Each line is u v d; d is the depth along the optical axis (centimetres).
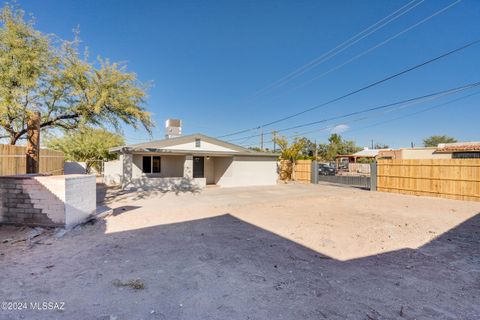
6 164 765
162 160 1773
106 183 1875
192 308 290
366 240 571
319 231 642
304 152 4197
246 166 1883
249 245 528
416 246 538
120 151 1548
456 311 297
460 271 414
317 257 466
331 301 313
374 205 1066
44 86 816
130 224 696
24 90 749
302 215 845
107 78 959
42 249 479
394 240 575
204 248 503
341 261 449
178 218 785
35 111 780
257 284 354
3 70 720
